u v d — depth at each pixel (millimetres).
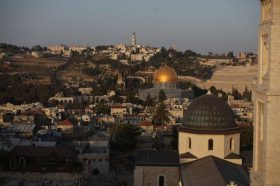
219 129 106500
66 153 148625
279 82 48656
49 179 140750
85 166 148250
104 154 156125
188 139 109062
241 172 95125
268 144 49062
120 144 188125
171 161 110375
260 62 52594
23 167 142750
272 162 49094
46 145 164625
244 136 171750
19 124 199500
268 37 49250
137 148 190250
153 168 109938
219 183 77375
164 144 197000
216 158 103688
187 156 107312
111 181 145000
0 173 141000
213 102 110562
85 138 182125
